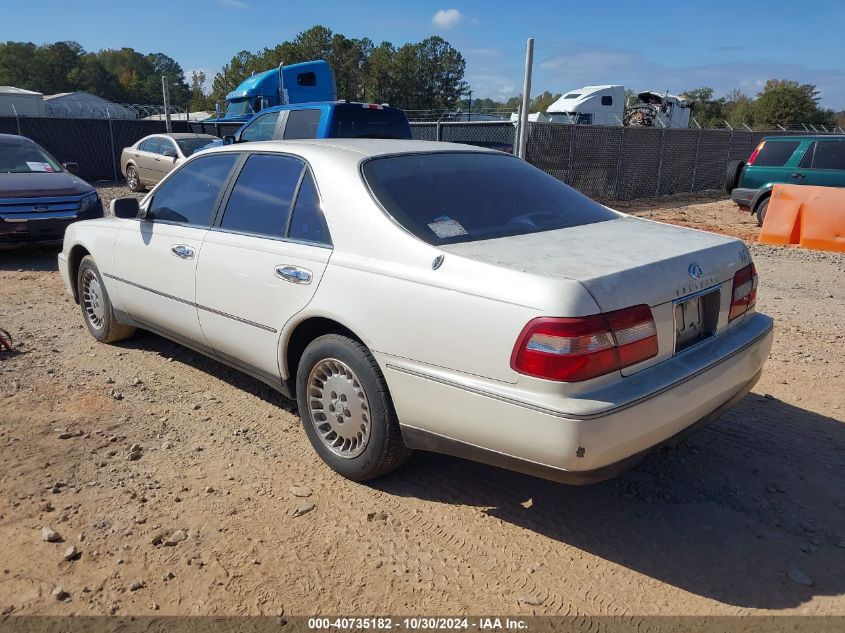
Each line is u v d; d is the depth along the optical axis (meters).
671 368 2.82
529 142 15.84
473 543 3.01
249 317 3.80
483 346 2.74
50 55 112.38
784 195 10.97
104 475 3.48
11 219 8.32
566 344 2.54
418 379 2.96
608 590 2.72
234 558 2.86
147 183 17.11
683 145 20.55
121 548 2.91
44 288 7.49
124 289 4.92
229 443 3.87
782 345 5.71
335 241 3.35
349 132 10.44
